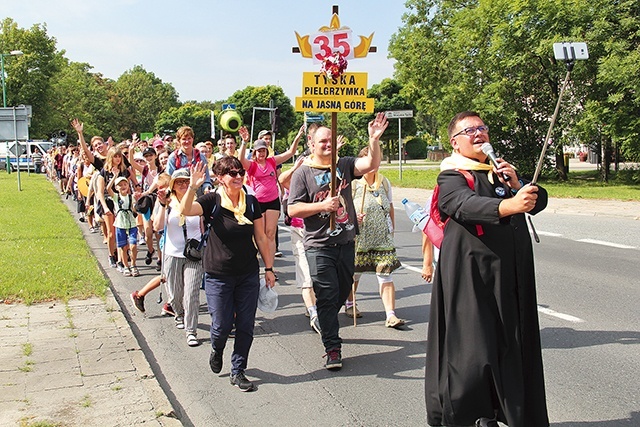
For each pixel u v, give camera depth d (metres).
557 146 25.64
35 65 58.66
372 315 7.22
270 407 4.72
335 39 5.18
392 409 4.64
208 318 7.25
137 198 9.75
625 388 4.88
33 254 9.91
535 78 25.58
